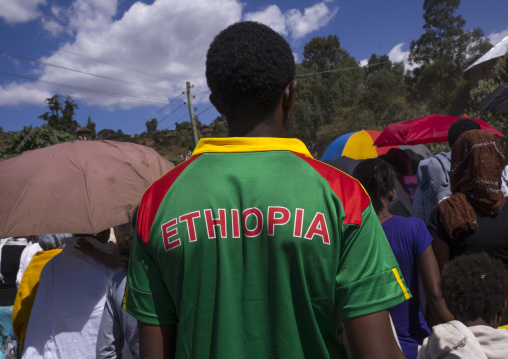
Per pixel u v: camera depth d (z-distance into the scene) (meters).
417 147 5.98
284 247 0.89
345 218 0.92
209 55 1.05
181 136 99.94
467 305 1.54
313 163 0.99
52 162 2.27
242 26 1.03
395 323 2.01
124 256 2.15
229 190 0.94
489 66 34.50
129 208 2.23
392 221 2.10
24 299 2.54
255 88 0.99
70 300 2.31
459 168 2.06
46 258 2.62
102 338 2.13
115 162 2.40
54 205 2.11
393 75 57.19
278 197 0.92
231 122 1.05
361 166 2.23
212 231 0.92
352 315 0.89
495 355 1.42
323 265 0.89
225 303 0.90
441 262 2.05
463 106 45.19
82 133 69.81
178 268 0.93
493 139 2.01
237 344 0.89
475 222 1.93
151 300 0.97
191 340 0.92
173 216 0.95
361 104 55.88
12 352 3.92
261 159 0.97
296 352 0.89
